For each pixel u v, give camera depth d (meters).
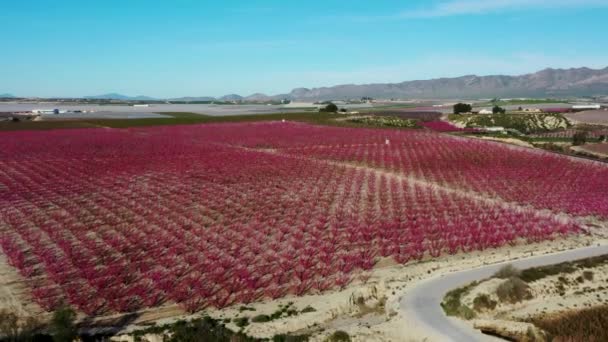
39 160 77.50
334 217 47.03
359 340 23.69
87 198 53.97
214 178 63.97
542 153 84.25
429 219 46.06
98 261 35.69
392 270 34.12
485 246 39.03
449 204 51.31
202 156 80.88
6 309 28.17
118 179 63.53
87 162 75.56
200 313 27.86
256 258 36.53
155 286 31.41
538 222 44.78
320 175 66.38
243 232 42.22
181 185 60.00
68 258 36.16
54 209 49.62
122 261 35.72
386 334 24.19
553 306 28.09
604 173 67.06
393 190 58.03
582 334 25.23
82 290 30.81
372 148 91.00
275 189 58.19
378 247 39.03
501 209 49.41
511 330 24.47
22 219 46.19
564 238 41.34
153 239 40.41
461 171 68.69
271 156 80.94
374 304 28.31
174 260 36.03
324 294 30.48
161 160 77.12
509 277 30.16
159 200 52.94
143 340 24.08
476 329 24.23
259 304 29.03
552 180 62.88
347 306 28.00
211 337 24.06
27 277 32.94
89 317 27.33
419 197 54.28
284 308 28.27
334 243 39.97
